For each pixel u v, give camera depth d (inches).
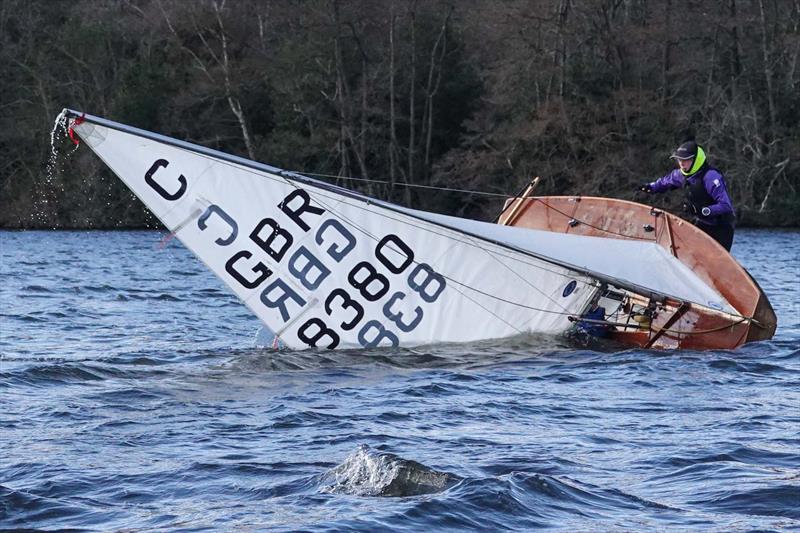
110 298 1174.3
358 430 510.0
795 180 2955.2
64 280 1403.8
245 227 714.2
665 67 2881.4
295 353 727.1
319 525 362.3
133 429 512.7
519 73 2878.9
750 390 619.8
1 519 376.8
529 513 380.8
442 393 605.6
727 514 384.5
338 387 620.7
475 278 741.3
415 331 740.7
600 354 741.3
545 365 695.7
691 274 795.4
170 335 865.5
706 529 367.9
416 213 730.8
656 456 463.5
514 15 2834.6
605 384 636.1
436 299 738.8
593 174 2765.7
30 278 1424.7
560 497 399.5
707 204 851.4
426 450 472.1
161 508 388.2
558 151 2859.3
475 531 362.6
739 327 768.9
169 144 701.9
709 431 513.7
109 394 597.0
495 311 750.5
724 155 2869.1
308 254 721.6
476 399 589.3
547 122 2763.3
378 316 733.3
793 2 3031.5
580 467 445.7
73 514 381.4
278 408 561.0
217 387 620.4
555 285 754.8
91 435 499.5
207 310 1064.2
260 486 412.8
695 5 2896.2
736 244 2329.0
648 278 773.3
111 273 1546.5
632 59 2925.7
